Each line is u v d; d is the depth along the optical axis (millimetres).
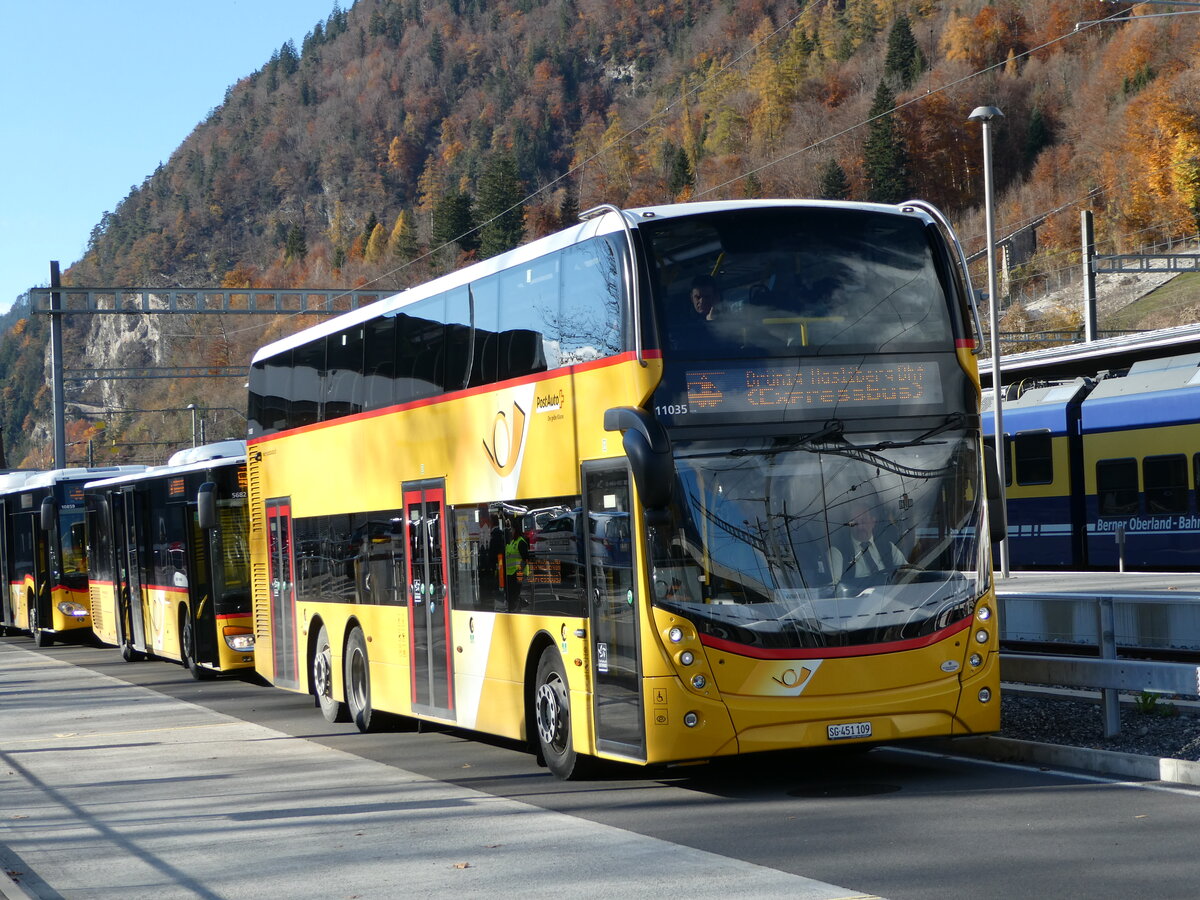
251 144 178750
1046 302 97438
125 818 11672
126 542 29078
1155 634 13648
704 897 7844
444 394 14305
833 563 10836
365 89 184000
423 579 14836
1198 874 7777
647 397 10773
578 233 11812
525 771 13086
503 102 180875
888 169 120562
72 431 152125
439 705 14539
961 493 11227
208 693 22453
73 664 29516
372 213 148375
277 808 11672
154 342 150625
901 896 7633
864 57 137375
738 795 11188
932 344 11383
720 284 11055
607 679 11258
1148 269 46062
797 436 10961
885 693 10750
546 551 12250
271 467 19672
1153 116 105312
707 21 166375
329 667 17578
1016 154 122875
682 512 10688
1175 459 32156
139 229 171250
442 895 8289
